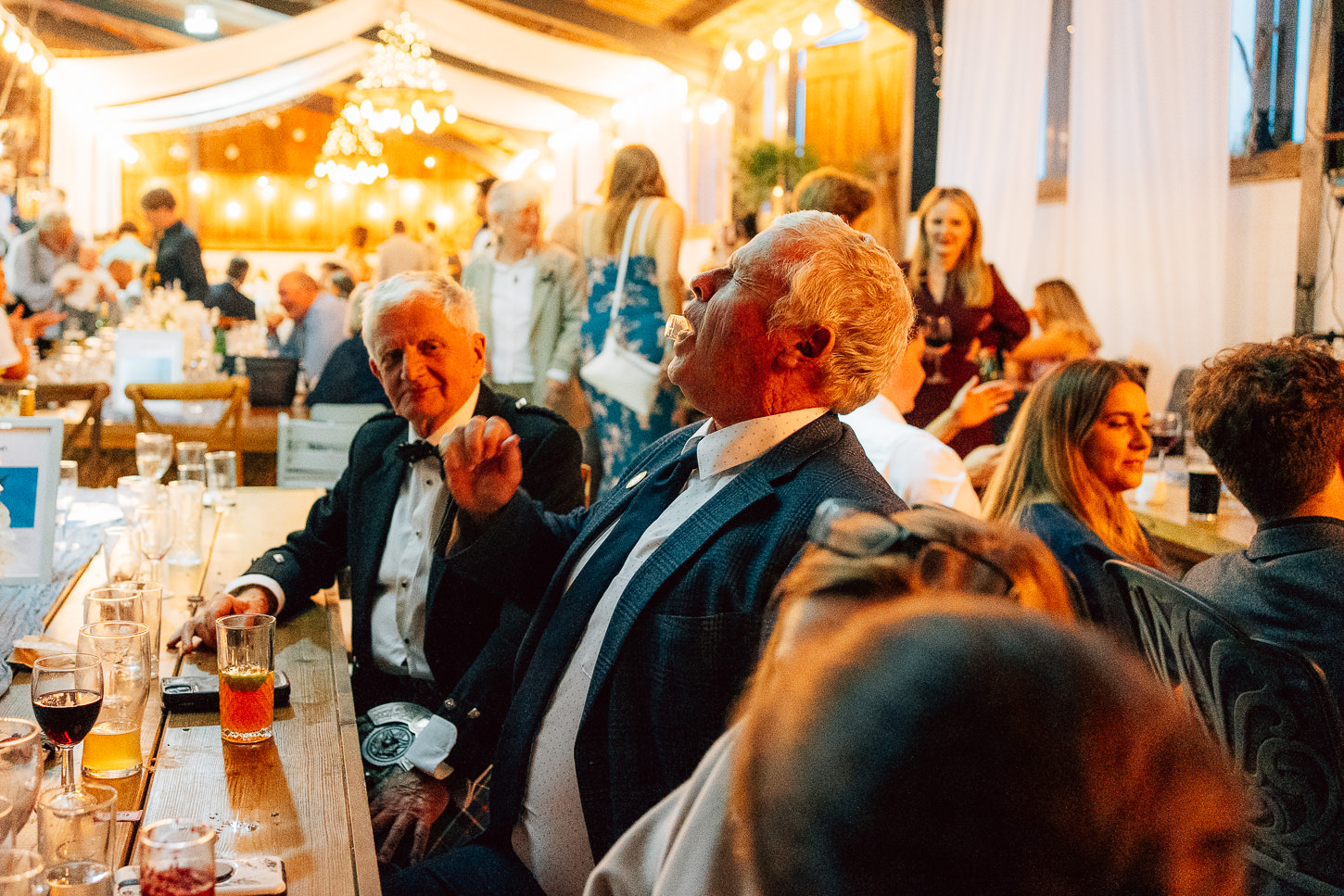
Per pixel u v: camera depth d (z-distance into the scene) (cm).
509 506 176
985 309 420
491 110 1149
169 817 126
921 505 82
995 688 40
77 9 1083
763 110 892
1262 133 461
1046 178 588
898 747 40
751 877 45
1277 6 450
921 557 73
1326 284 430
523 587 177
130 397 457
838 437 149
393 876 153
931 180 713
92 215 1078
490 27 843
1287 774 146
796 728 44
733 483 144
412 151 1565
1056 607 73
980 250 416
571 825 150
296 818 126
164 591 219
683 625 136
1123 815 39
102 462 479
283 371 560
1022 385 426
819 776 42
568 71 937
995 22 606
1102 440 217
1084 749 39
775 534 134
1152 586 170
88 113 1055
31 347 587
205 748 147
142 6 1091
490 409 219
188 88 999
